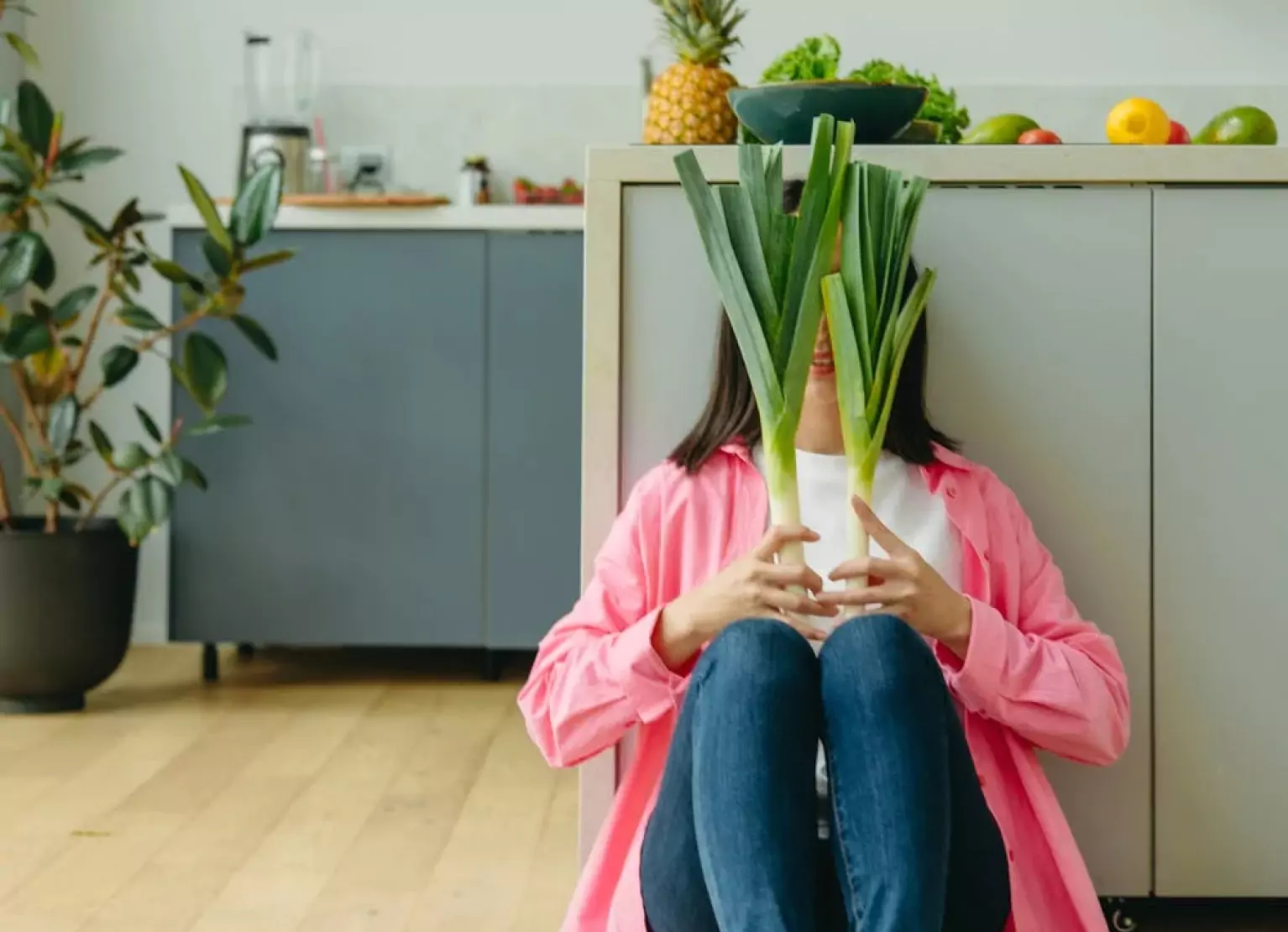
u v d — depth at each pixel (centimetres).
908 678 130
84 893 211
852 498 152
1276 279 183
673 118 203
